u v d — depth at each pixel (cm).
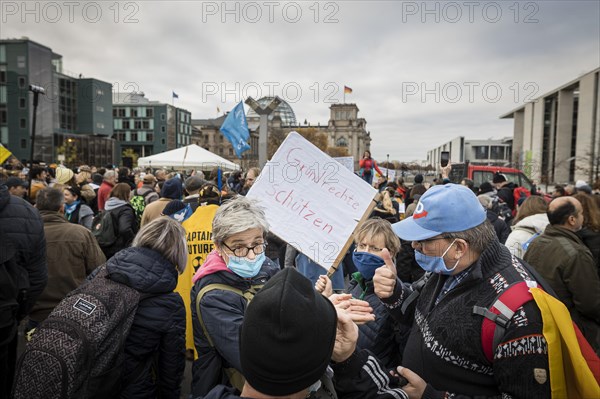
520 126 7644
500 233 517
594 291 263
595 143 4716
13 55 4831
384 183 1080
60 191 364
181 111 8350
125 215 500
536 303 127
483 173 1434
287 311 93
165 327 200
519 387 123
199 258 349
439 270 151
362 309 145
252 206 196
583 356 128
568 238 284
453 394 138
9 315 242
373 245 226
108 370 170
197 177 532
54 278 335
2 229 243
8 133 4909
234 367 172
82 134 5803
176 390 212
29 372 145
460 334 137
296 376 92
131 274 191
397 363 217
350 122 8400
